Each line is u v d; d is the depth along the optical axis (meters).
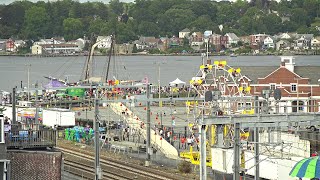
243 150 88.38
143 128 135.25
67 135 137.50
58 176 76.00
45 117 142.12
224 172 89.31
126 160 115.00
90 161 113.06
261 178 87.69
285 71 165.75
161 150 122.19
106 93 169.00
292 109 165.00
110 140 134.50
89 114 167.25
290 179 84.00
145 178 100.81
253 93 164.62
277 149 90.94
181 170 105.31
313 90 165.12
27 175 75.44
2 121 71.56
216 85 137.25
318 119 72.56
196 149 121.19
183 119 137.88
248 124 70.62
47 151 76.88
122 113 149.62
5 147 71.75
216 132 93.81
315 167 69.00
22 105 166.88
